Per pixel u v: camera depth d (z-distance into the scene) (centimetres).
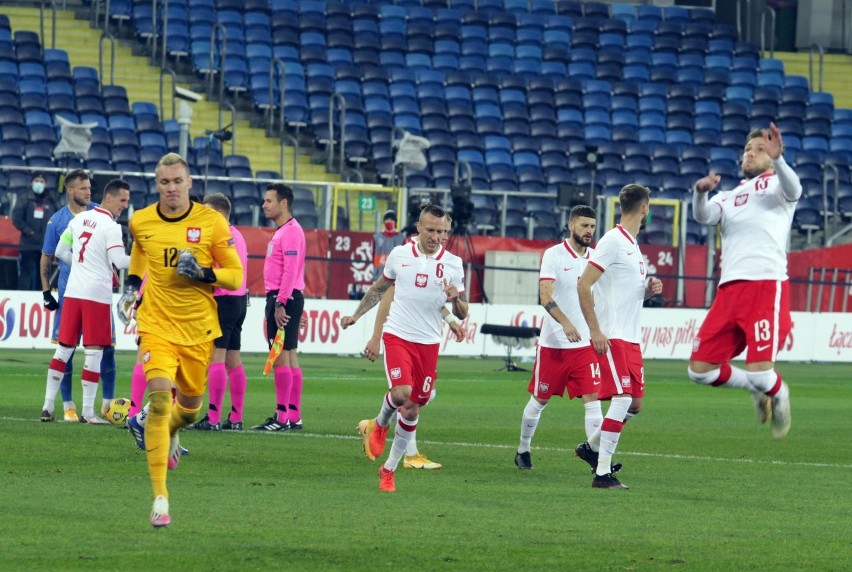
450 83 9425
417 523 2069
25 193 6309
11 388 4331
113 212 3356
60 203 6562
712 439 3622
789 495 2544
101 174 6172
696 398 5044
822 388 5741
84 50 8962
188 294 2077
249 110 8962
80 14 9206
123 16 9056
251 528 1978
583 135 9344
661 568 1772
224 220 2094
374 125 8856
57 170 6244
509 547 1889
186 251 2008
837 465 3100
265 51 9144
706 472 2886
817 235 9081
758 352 2612
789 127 9862
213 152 8056
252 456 2881
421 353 2612
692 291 7356
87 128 6506
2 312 5969
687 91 9850
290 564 1728
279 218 3456
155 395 1978
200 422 3425
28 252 6066
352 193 6906
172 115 8338
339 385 5006
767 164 2645
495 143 8969
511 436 3538
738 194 2652
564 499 2394
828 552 1925
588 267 2559
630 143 9231
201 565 1706
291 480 2538
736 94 10006
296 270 3434
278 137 8781
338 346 6544
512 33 10119
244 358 6147
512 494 2444
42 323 6041
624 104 9656
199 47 8981
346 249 6669
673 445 3447
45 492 2259
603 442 2575
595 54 10112
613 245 2567
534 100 9488
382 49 9581
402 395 2533
